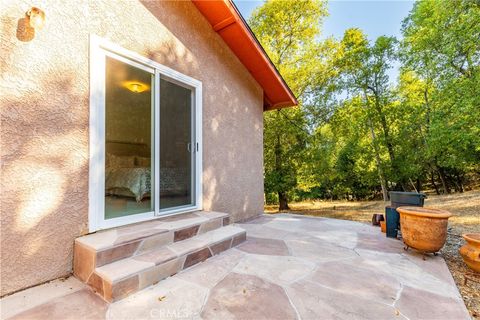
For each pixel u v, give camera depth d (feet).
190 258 8.68
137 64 10.56
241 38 15.81
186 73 13.05
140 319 5.65
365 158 50.11
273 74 18.78
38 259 7.18
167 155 11.85
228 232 11.29
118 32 9.77
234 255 9.96
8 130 6.75
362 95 46.96
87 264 7.24
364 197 58.90
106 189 9.35
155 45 11.37
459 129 28.04
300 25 36.01
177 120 12.53
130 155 10.23
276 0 34.71
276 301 6.52
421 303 6.58
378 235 13.61
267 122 35.58
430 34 29.58
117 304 6.22
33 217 7.14
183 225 10.03
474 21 24.31
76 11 8.38
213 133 14.97
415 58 33.99
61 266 7.66
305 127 35.94
